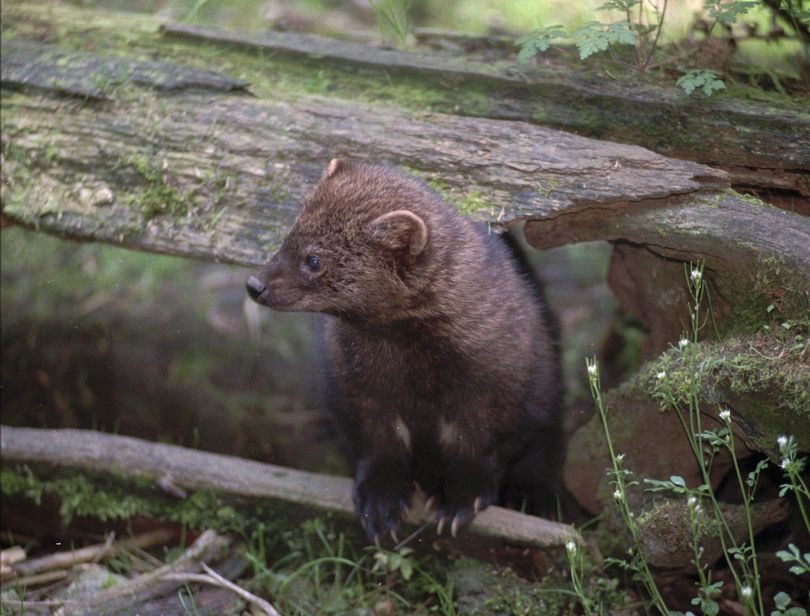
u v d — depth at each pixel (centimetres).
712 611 539
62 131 761
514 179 677
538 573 702
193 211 721
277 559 761
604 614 668
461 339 654
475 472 718
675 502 639
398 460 736
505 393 682
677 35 782
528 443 757
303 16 1084
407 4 877
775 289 608
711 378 593
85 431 807
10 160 762
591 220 684
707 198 655
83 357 1016
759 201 655
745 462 673
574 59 777
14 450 790
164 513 776
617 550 696
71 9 875
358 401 711
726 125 696
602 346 1005
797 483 637
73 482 786
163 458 773
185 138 738
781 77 750
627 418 693
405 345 664
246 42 805
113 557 768
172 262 1100
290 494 745
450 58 785
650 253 720
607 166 668
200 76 767
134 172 738
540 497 814
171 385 1026
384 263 629
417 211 639
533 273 848
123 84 767
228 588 710
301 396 1034
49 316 1024
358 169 654
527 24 925
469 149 698
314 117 735
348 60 779
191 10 887
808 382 553
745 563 571
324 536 748
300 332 1084
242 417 1015
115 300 1059
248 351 1060
